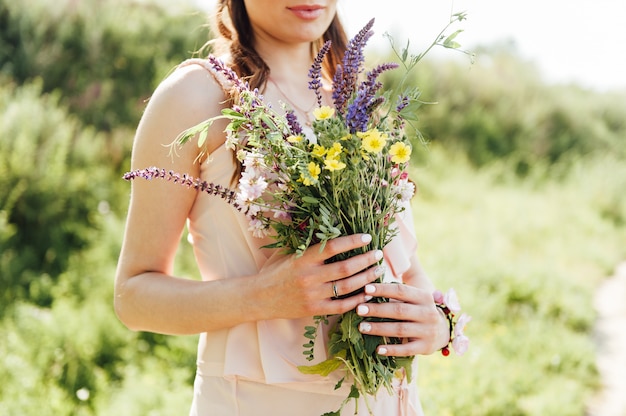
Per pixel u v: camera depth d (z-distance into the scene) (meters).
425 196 9.49
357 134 1.34
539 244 8.17
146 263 1.54
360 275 1.44
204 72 1.52
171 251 1.56
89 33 8.29
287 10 1.64
